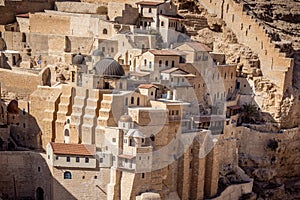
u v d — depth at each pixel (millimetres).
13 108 109625
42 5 144500
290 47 137500
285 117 126688
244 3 149500
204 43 132625
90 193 95875
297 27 151500
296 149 129500
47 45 126125
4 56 123438
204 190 109000
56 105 103250
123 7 128500
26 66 122875
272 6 154500
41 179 100562
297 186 128375
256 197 117688
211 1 138250
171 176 101250
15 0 139250
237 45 131625
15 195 102812
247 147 123125
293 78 134250
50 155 95938
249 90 129000
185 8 139625
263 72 130125
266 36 129625
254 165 122688
